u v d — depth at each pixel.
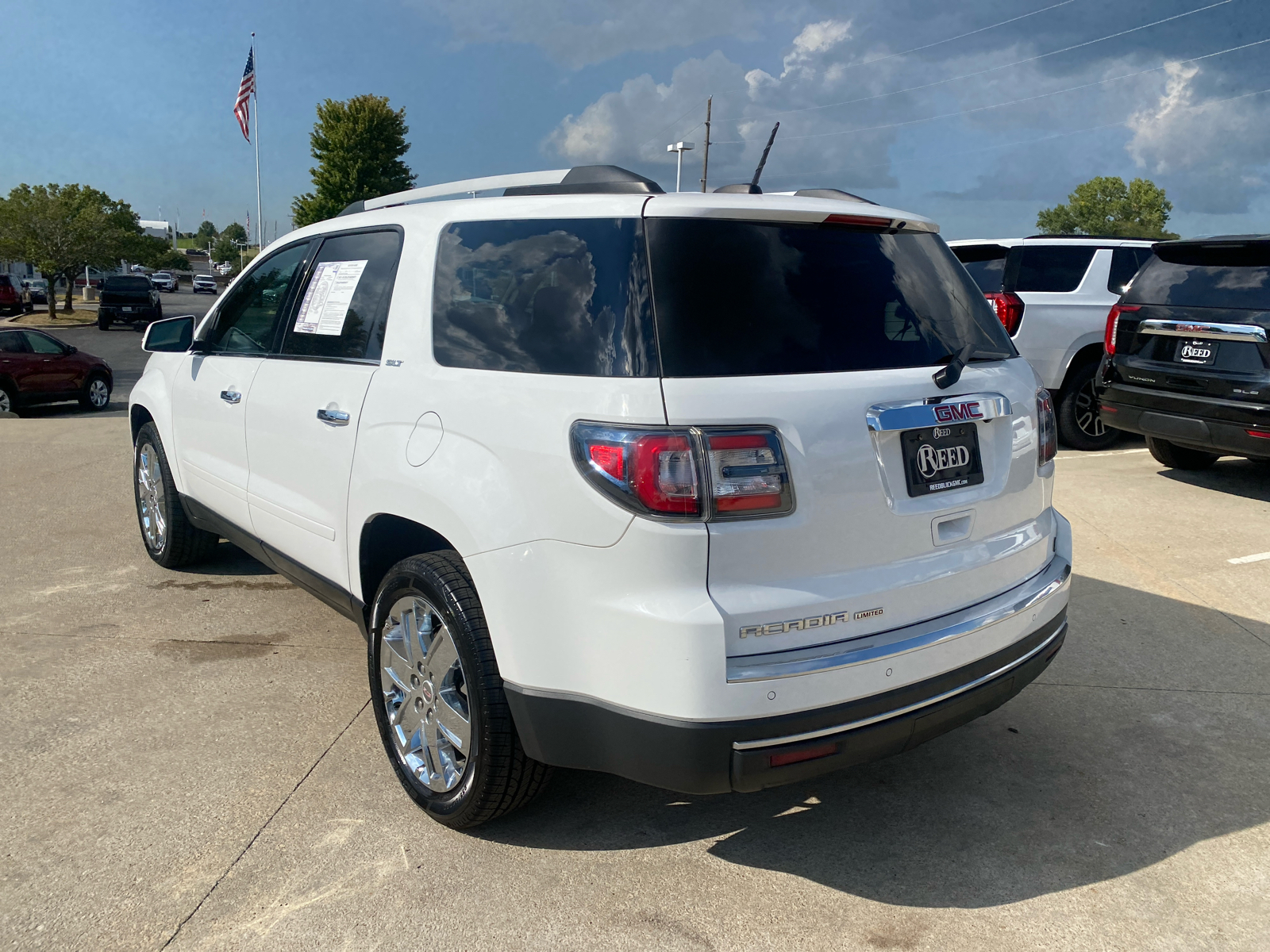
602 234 2.45
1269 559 5.39
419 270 2.97
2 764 3.17
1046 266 8.51
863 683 2.30
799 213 2.49
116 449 9.46
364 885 2.57
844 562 2.34
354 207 3.72
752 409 2.21
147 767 3.16
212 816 2.88
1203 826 2.90
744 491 2.18
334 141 57.94
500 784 2.62
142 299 34.66
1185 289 6.65
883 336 2.53
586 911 2.48
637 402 2.21
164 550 5.11
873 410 2.38
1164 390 6.72
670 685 2.18
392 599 2.90
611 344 2.31
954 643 2.46
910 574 2.45
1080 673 3.99
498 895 2.54
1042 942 2.38
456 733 2.71
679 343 2.25
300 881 2.58
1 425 11.80
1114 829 2.88
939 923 2.45
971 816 2.96
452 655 2.71
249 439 3.81
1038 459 2.88
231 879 2.59
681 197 2.46
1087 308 8.37
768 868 2.68
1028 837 2.84
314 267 3.66
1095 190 100.00
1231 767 3.25
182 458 4.60
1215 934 2.42
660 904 2.52
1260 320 6.14
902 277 2.68
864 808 3.01
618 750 2.32
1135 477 7.42
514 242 2.67
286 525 3.60
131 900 2.50
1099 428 8.62
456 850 2.75
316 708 3.61
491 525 2.45
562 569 2.32
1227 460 8.09
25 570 5.27
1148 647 4.23
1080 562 5.38
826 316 2.46
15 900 2.49
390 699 3.02
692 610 2.16
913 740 2.48
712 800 3.05
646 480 2.17
